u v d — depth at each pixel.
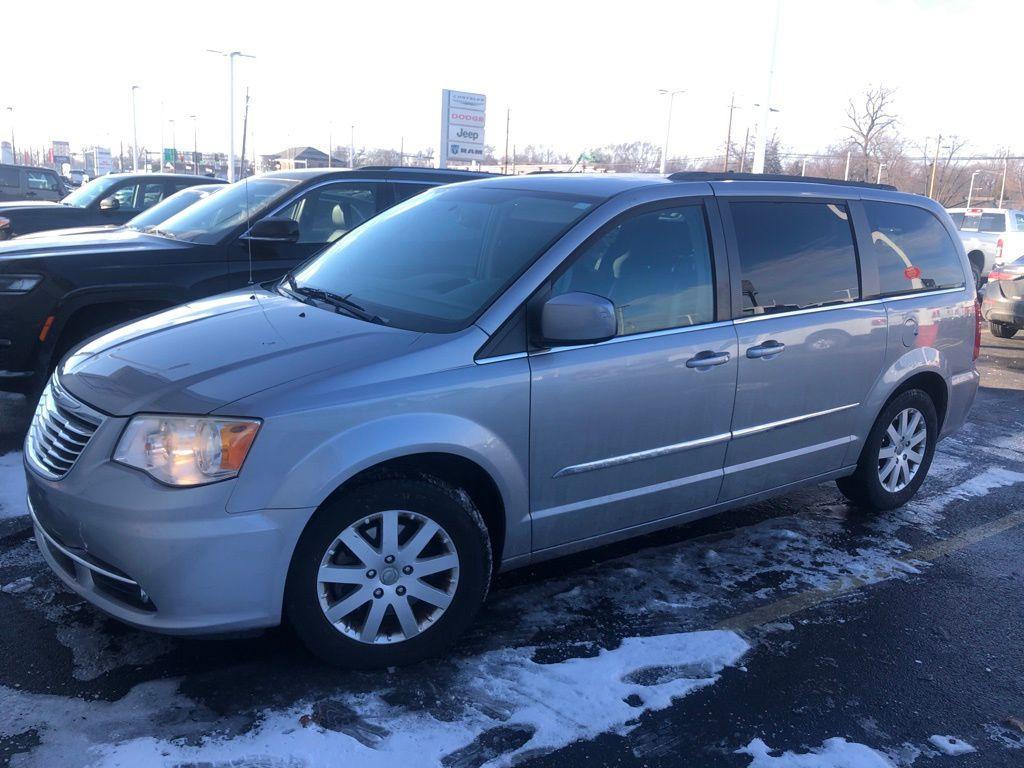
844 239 4.60
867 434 4.82
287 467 2.88
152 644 3.31
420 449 3.09
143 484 2.81
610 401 3.57
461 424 3.18
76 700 2.94
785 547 4.62
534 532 3.52
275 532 2.87
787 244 4.31
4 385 5.56
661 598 3.94
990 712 3.24
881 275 4.75
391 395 3.05
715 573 4.25
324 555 3.02
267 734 2.82
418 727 2.91
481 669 3.27
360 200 6.92
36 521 3.20
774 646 3.60
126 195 12.12
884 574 4.36
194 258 6.04
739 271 4.07
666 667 3.38
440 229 4.11
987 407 8.28
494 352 3.30
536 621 3.66
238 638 3.02
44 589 3.68
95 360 3.36
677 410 3.81
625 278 3.70
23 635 3.32
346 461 2.95
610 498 3.71
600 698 3.14
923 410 5.11
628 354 3.61
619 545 4.52
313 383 2.98
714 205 4.07
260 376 3.01
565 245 3.55
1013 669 3.54
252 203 6.56
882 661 3.54
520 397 3.32
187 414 2.85
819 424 4.48
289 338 3.32
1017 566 4.54
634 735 2.96
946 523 5.11
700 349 3.84
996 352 11.81
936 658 3.59
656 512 3.92
